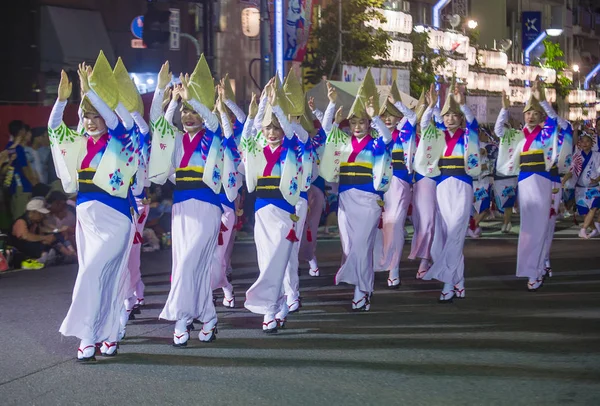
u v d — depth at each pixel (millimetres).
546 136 11523
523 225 11672
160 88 8258
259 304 9109
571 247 16656
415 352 8242
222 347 8531
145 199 9719
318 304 10859
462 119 11266
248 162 9008
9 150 15453
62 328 7887
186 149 8492
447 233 10945
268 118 8906
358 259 10078
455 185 10984
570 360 7879
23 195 15336
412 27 29234
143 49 21234
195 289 8461
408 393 6918
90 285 7863
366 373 7516
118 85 8219
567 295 11305
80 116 8375
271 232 9023
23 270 14109
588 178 18281
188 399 6812
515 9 47031
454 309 10422
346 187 10047
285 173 8930
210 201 8492
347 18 26016
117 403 6734
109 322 8070
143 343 8734
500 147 11781
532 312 10156
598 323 9469
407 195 12078
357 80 25484
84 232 7918
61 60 21281
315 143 11195
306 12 21812
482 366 7703
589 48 63750
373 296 11422
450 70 31688
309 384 7191
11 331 9430
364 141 9953
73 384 7266
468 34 34875
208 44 18859
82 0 22250
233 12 25016
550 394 6855
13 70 21188
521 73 39281
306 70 26844
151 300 11312
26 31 21234
